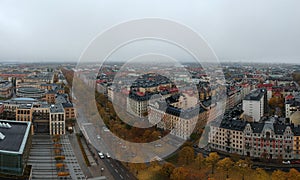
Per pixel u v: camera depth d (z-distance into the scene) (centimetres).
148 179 12256
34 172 14288
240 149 17000
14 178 12519
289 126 16650
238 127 17038
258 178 13075
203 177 12619
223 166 13788
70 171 14412
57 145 18425
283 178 12781
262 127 16875
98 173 14050
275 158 16450
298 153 16462
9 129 15925
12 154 12700
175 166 12781
